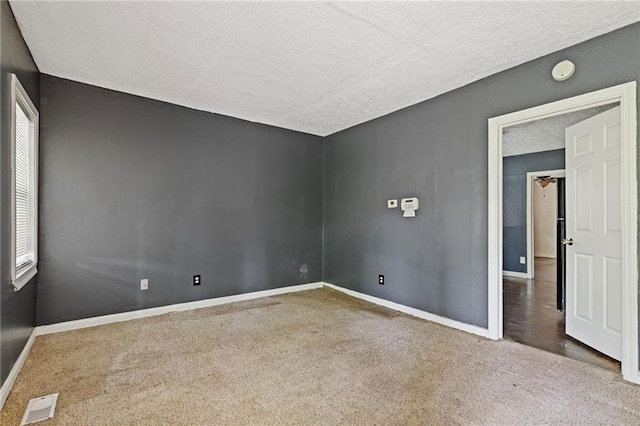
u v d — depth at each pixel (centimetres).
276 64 267
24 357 235
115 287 325
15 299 215
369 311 366
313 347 263
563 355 249
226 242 400
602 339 248
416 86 309
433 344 270
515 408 180
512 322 330
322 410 178
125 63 268
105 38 231
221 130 396
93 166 313
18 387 200
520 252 600
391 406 182
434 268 333
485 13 199
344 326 315
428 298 338
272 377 214
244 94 331
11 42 202
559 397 191
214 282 390
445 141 323
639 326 207
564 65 238
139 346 263
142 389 199
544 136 462
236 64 268
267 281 435
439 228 329
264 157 433
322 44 236
